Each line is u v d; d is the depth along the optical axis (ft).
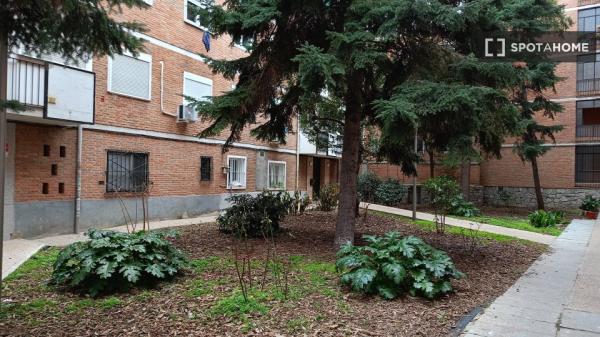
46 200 34.47
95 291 17.39
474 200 81.46
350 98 27.43
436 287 17.79
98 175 38.34
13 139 32.30
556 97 76.84
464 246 32.35
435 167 78.79
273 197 34.68
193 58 48.75
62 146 35.68
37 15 13.58
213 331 13.83
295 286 18.58
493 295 19.26
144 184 40.16
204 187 50.98
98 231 19.25
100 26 14.34
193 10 26.03
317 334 13.71
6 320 14.83
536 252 31.22
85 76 34.06
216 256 24.67
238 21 24.43
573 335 14.55
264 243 29.27
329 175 85.05
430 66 24.50
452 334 14.24
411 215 52.03
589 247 33.76
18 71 29.43
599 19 72.84
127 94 40.81
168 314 15.31
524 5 23.53
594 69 74.95
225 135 53.93
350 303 16.78
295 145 70.90
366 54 21.71
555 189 76.84
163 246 19.74
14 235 32.30
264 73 25.71
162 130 44.91
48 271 22.02
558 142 76.64
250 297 16.67
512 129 23.73
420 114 20.86
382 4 21.88
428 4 20.74
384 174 81.66
